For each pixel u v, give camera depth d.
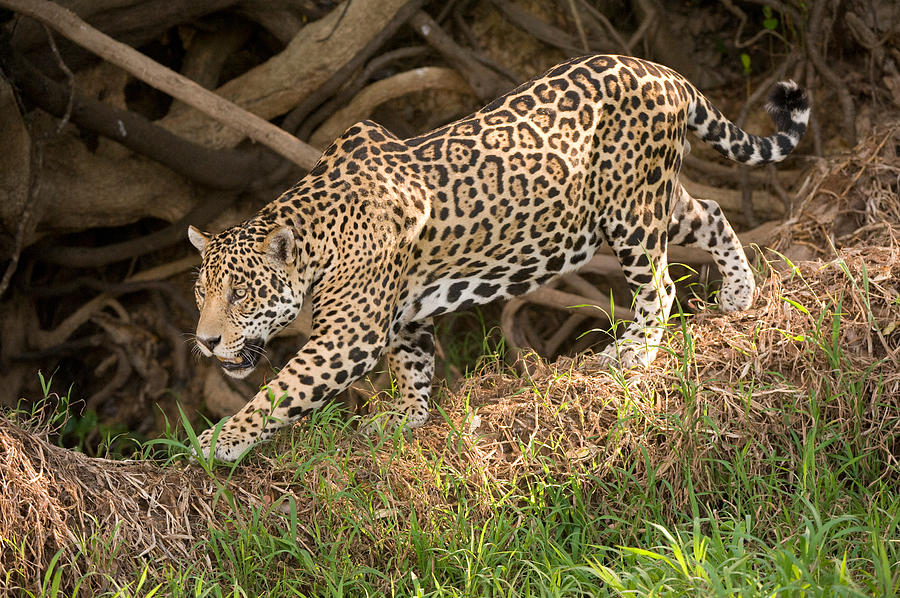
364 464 9.79
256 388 18.73
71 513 8.76
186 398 18.98
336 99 17.58
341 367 9.66
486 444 10.22
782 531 9.25
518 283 10.81
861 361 10.72
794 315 11.20
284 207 9.77
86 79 17.20
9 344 18.67
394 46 18.67
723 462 9.90
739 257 11.92
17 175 16.09
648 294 11.09
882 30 17.34
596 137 10.52
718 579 7.27
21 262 18.44
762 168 17.81
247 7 17.44
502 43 18.75
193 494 9.34
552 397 10.70
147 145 16.11
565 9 18.14
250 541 8.96
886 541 8.35
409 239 9.86
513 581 8.53
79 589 8.45
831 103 17.97
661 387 10.59
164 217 18.03
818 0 17.38
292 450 9.74
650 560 8.31
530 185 10.25
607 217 10.81
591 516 9.73
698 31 18.88
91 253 18.19
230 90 17.31
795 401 10.38
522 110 10.44
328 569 8.89
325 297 9.80
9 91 15.09
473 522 9.50
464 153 10.18
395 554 9.22
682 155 11.36
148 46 18.61
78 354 19.44
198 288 9.58
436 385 15.80
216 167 16.83
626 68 10.74
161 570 8.76
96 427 18.14
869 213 13.45
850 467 10.20
